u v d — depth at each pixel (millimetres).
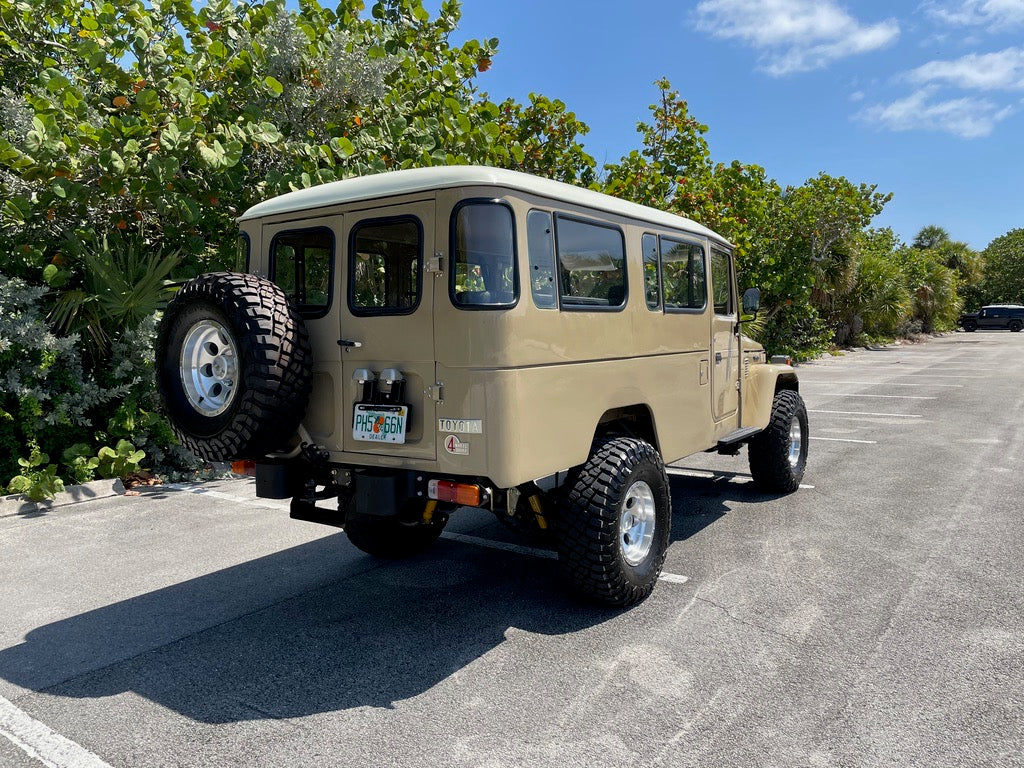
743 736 3049
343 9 9742
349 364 4082
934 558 5160
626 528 4438
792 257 23750
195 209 7840
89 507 7004
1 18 8422
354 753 2994
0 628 4281
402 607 4531
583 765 2879
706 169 15258
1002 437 9898
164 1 8781
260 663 3809
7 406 7277
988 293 67500
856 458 8695
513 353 3672
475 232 3676
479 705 3348
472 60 10562
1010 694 3328
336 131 8914
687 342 5387
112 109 8195
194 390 4074
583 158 11914
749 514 6371
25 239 7641
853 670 3578
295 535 6098
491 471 3641
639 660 3742
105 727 3219
